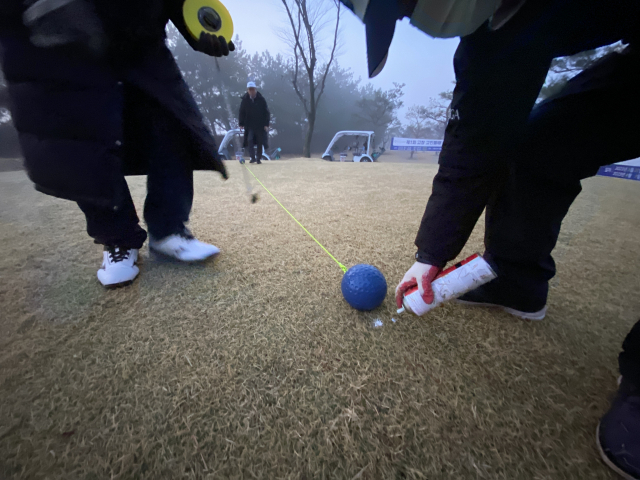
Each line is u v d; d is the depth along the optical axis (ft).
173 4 3.41
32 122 2.58
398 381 2.51
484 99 2.01
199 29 3.68
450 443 2.03
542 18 1.75
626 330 3.23
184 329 3.09
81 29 2.35
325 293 3.80
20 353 2.71
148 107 3.29
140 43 2.90
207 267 4.38
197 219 6.59
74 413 2.17
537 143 2.40
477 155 2.16
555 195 2.64
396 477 1.82
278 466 1.87
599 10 1.72
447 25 1.96
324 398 2.34
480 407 2.30
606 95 2.09
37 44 2.30
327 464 1.89
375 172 15.84
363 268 3.46
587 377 2.60
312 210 7.50
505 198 2.85
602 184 11.55
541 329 3.21
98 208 3.32
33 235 5.29
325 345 2.90
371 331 3.12
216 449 1.97
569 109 2.21
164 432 2.06
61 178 2.90
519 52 1.85
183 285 3.90
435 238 2.48
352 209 7.68
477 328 3.20
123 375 2.51
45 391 2.34
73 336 2.94
